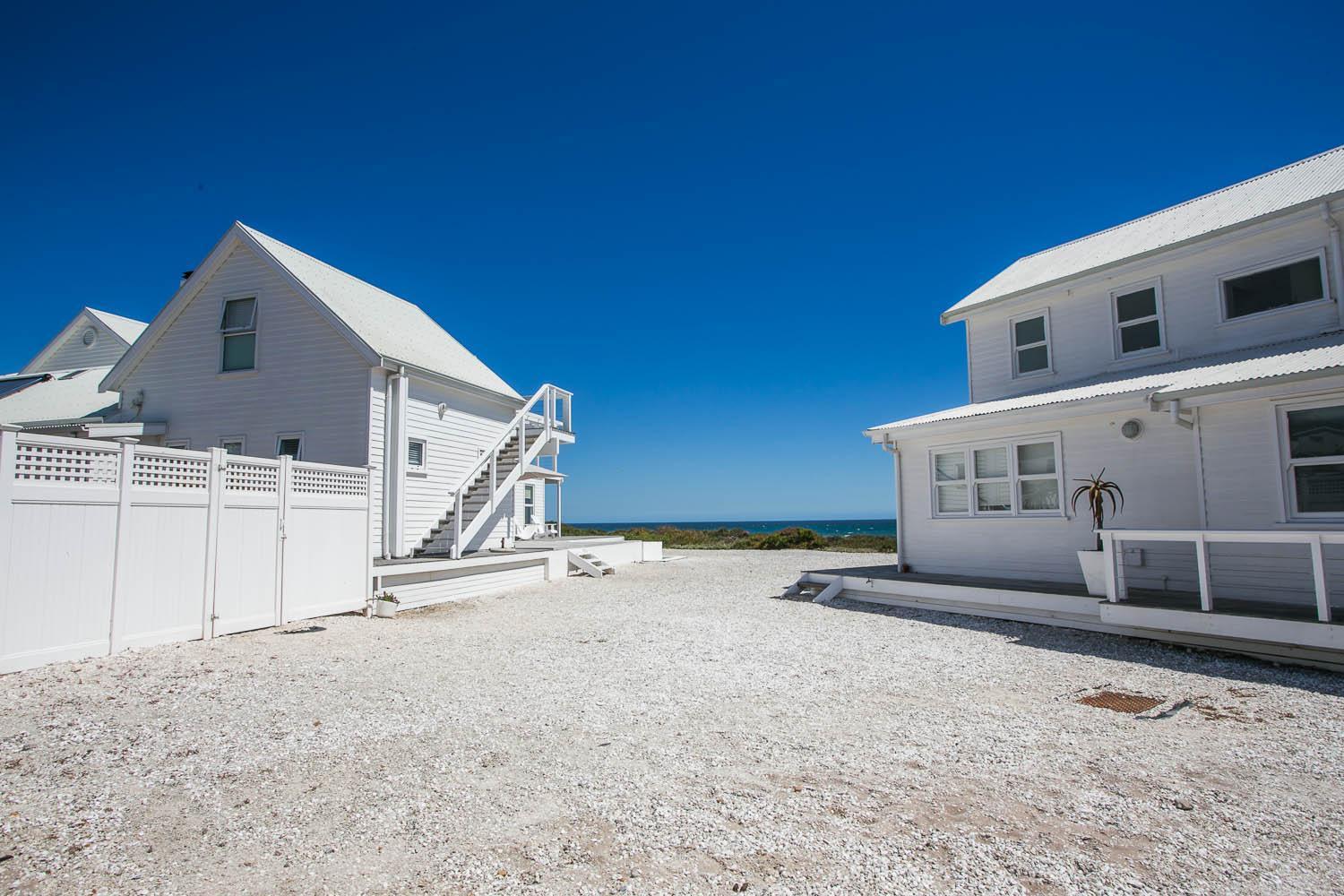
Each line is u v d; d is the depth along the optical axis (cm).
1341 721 564
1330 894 310
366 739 513
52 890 306
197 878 319
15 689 609
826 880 320
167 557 809
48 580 689
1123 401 966
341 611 1076
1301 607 833
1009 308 1434
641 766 465
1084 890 313
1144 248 1231
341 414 1437
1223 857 342
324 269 1791
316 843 354
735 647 877
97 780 429
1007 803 406
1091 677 715
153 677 665
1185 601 887
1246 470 920
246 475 922
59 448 705
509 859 339
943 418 1234
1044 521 1155
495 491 1603
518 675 725
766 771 457
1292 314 1062
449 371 1673
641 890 312
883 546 2931
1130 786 432
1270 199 1159
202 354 1561
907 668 762
